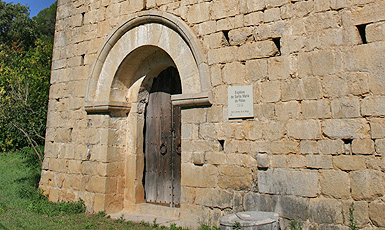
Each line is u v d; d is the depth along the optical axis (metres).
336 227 4.73
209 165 5.90
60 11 8.98
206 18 6.25
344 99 4.90
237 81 5.82
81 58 8.23
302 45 5.30
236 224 4.47
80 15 8.41
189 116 6.23
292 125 5.25
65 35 8.71
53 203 7.86
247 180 5.52
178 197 7.09
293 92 5.30
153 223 6.31
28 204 7.96
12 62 18.64
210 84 6.05
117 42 7.54
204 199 5.87
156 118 7.70
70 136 8.14
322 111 5.04
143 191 7.56
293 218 5.05
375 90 4.71
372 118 4.69
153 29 6.95
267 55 5.59
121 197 7.52
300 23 5.36
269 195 5.30
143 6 7.17
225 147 5.79
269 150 5.39
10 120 11.54
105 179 7.25
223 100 5.90
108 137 7.41
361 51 4.85
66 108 8.36
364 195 4.62
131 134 7.68
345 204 4.72
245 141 5.62
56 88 8.71
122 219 6.75
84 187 7.59
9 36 32.44
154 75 7.84
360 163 4.70
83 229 6.11
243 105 5.70
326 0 5.18
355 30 4.93
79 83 8.16
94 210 7.29
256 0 5.78
